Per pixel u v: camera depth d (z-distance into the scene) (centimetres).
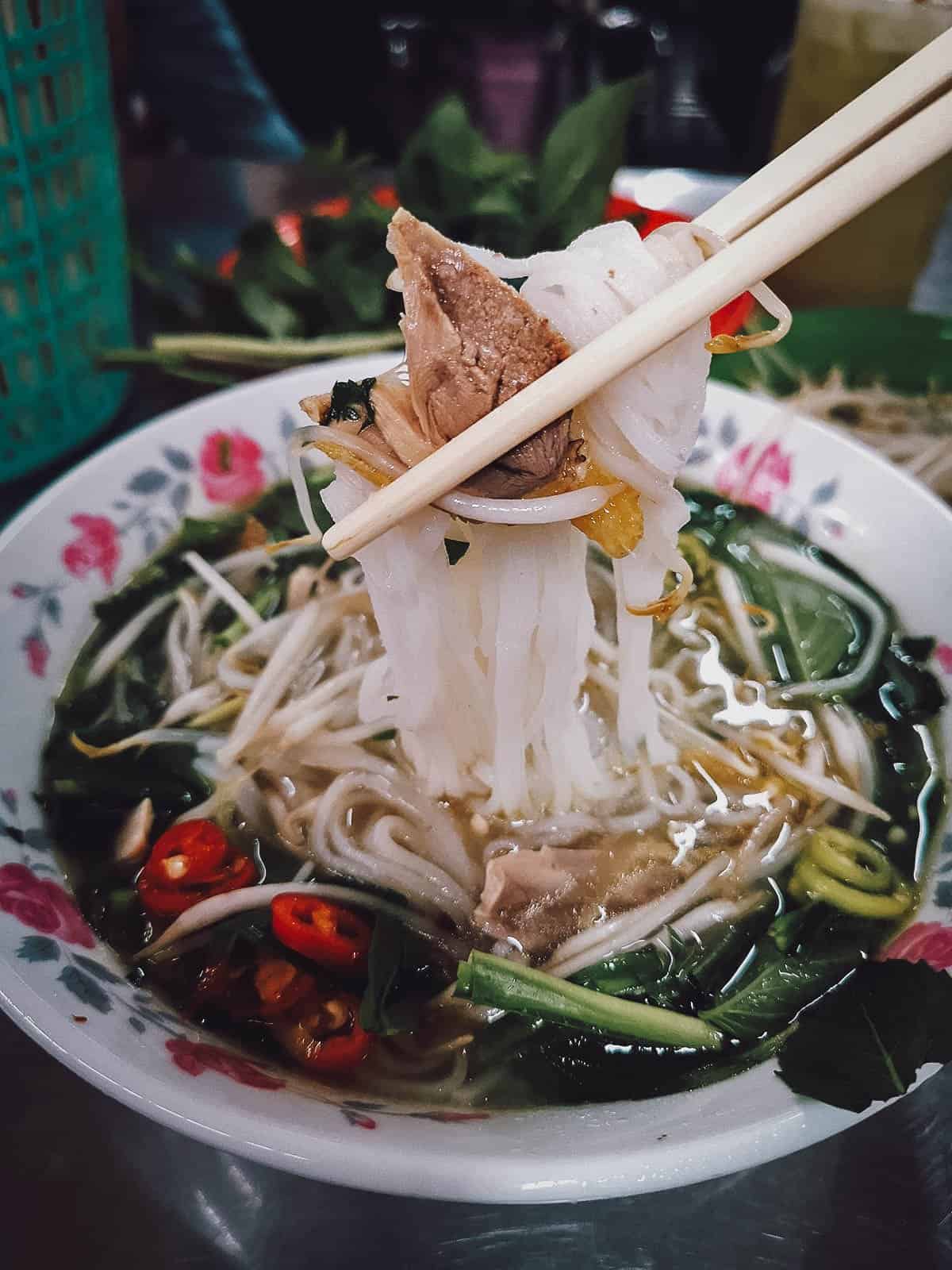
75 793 19
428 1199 12
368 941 17
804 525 24
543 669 18
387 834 19
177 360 29
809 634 22
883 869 18
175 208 38
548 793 20
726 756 20
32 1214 15
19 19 23
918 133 12
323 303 30
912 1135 16
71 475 22
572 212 28
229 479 25
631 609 17
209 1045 15
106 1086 13
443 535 16
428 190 29
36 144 24
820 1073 13
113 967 16
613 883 18
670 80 61
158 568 23
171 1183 15
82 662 21
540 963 17
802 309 33
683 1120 13
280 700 22
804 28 30
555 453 14
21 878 16
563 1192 12
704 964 17
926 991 14
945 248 36
